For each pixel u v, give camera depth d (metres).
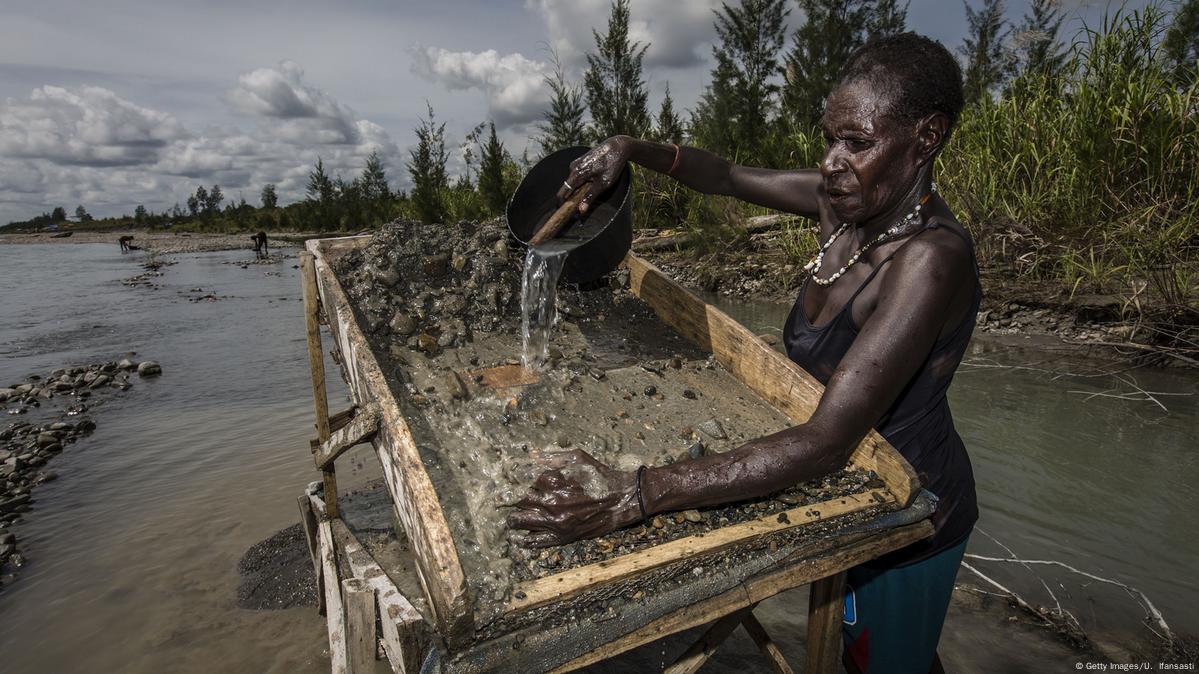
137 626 2.95
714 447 1.73
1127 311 5.48
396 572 1.85
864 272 1.59
